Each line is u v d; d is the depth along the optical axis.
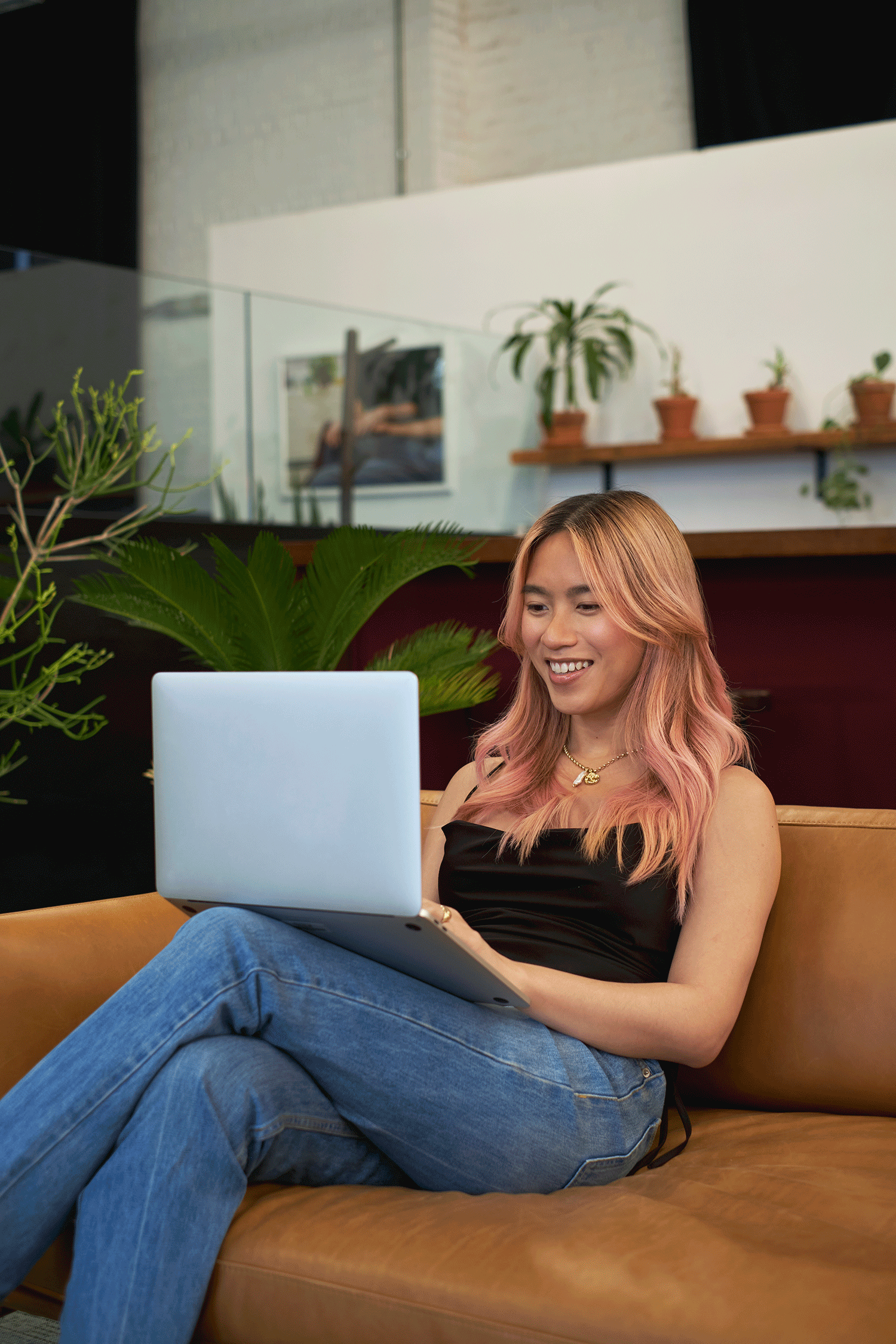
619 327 6.42
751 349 6.11
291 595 2.69
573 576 1.75
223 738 1.42
